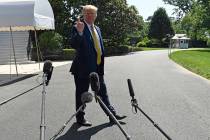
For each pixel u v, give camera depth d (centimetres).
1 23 1730
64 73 1956
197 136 727
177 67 2422
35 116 905
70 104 1052
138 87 1405
